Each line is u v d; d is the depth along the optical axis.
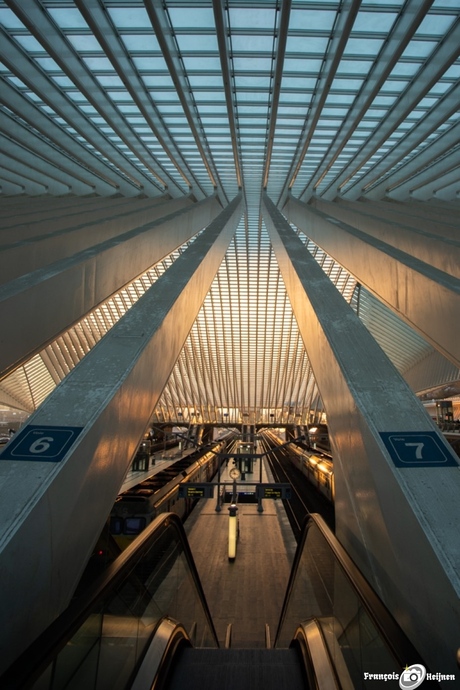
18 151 14.26
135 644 3.41
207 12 9.05
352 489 3.28
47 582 2.26
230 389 40.56
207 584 11.30
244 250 28.70
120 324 4.45
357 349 4.09
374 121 13.95
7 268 6.40
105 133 14.97
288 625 6.14
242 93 12.40
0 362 4.60
